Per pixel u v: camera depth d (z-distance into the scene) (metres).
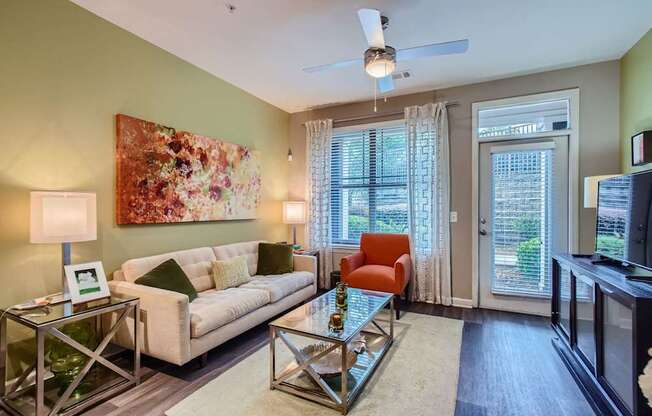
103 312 2.02
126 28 2.67
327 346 2.46
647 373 1.46
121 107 2.68
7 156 2.05
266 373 2.28
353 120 4.55
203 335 2.31
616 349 1.74
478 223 3.79
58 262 2.30
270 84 3.87
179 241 3.21
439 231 3.91
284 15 2.46
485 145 3.78
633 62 2.93
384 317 3.44
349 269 3.61
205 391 2.06
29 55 2.13
